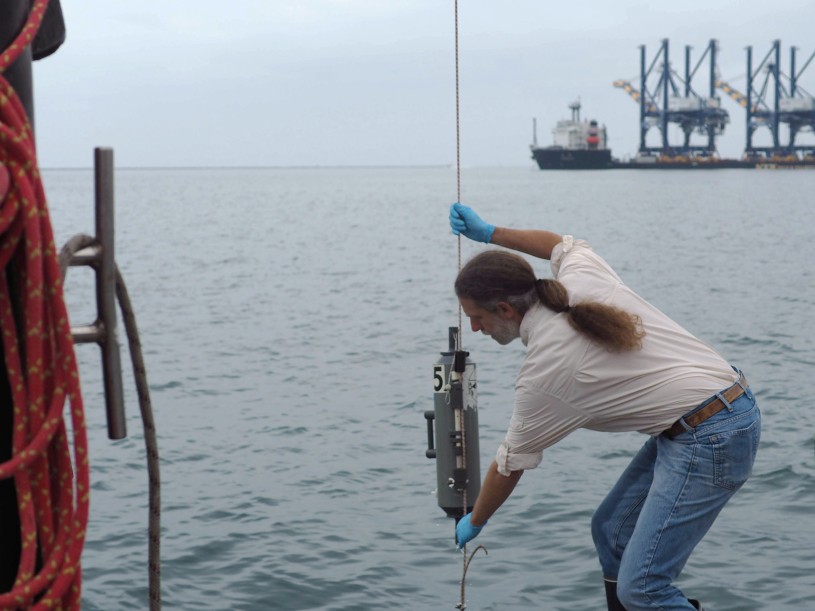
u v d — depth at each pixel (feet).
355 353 44.50
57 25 5.08
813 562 17.80
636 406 8.51
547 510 21.30
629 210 193.88
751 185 351.67
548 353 8.49
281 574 18.10
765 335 46.57
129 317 5.19
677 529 8.57
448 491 11.14
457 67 9.98
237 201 289.33
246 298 67.46
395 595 17.17
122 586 17.58
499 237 9.76
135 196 345.92
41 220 4.21
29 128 4.34
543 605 16.60
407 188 439.63
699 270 81.56
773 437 27.09
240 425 30.50
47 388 4.41
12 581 4.60
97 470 25.11
